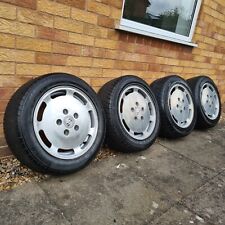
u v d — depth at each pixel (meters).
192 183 2.33
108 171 2.29
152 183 2.22
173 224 1.78
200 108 3.60
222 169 2.68
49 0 2.09
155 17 3.24
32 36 2.09
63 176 2.11
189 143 3.23
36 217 1.66
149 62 3.24
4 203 1.73
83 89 2.24
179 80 3.38
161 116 3.03
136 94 2.80
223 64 4.74
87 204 1.84
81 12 2.32
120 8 2.61
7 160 2.20
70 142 2.10
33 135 1.87
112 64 2.81
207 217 1.91
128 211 1.84
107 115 2.47
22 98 1.88
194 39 3.81
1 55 1.97
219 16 4.06
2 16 1.88
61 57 2.35
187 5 3.54
